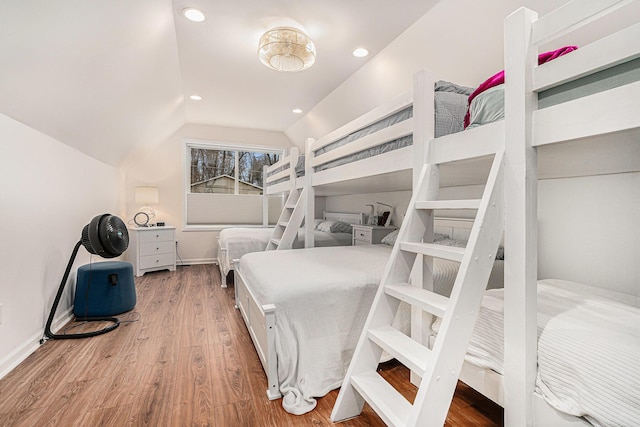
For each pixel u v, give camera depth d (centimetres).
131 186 498
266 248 355
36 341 214
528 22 106
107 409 147
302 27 245
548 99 104
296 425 137
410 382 171
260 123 534
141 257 441
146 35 220
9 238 188
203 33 257
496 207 115
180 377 176
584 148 110
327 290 172
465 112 168
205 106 442
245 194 586
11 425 136
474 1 195
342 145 253
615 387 84
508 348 111
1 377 174
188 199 542
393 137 176
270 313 157
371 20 236
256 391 163
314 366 162
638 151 114
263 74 334
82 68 195
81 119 252
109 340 227
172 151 523
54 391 162
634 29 79
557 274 204
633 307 130
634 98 80
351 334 173
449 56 240
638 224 167
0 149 180
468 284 111
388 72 298
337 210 542
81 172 308
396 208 385
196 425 137
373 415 144
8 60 150
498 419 142
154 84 301
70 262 244
